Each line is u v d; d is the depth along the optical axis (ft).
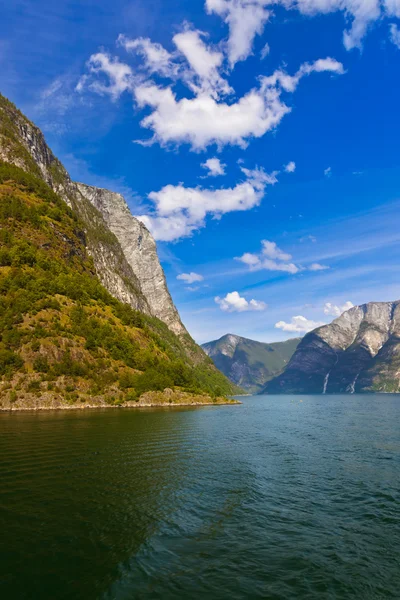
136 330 531.91
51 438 154.30
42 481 90.48
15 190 606.14
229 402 526.57
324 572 52.08
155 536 61.87
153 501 79.00
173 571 50.90
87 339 388.57
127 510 73.15
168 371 479.41
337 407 501.15
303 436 185.26
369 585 48.93
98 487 87.20
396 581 50.14
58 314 395.96
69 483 89.66
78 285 491.72
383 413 370.12
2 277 406.41
